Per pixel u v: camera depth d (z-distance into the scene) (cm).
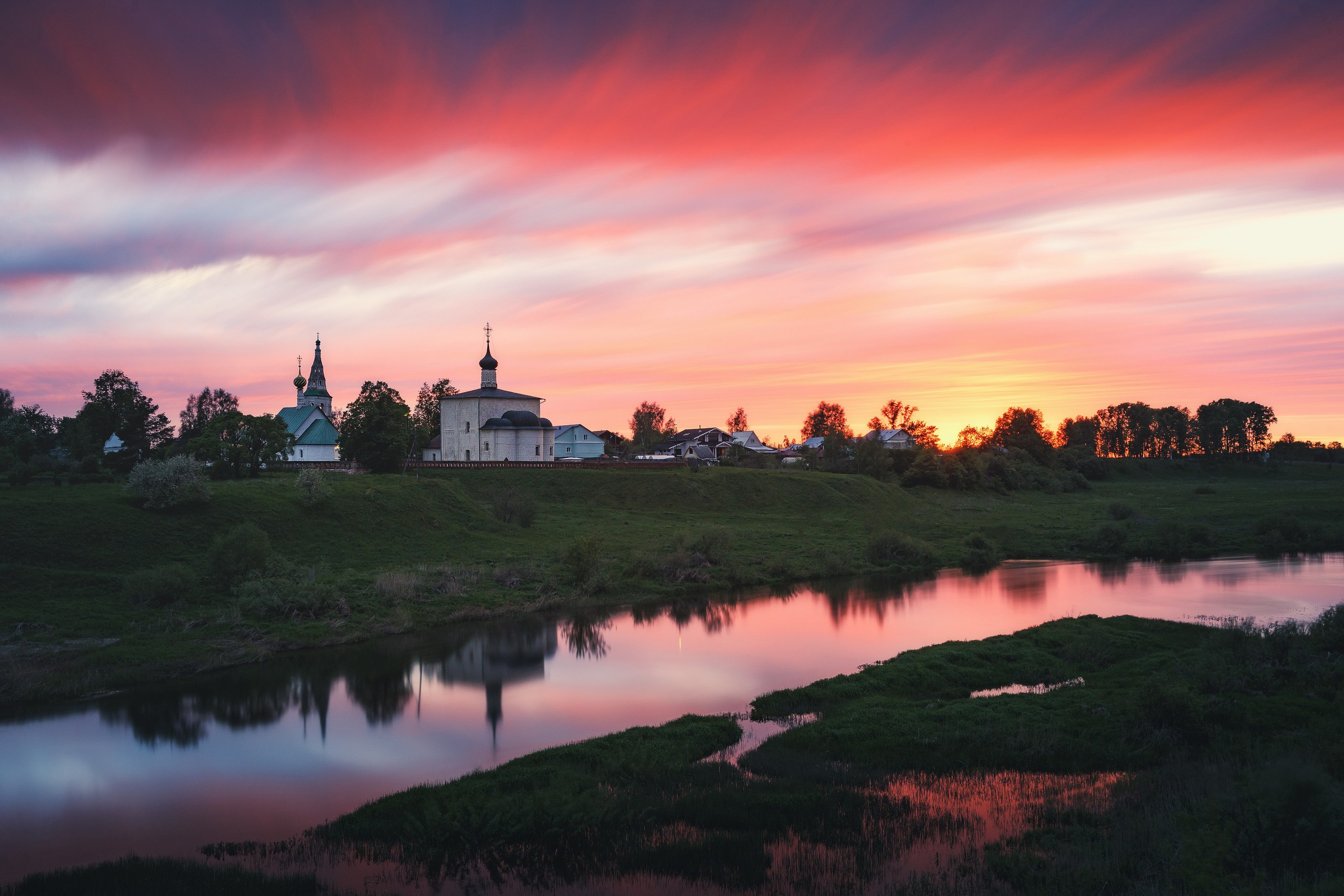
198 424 16550
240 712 3438
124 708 3478
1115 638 4238
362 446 9419
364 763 2900
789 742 2961
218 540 5038
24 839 2356
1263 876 1772
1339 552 7650
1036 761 2728
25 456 8906
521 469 10338
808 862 2120
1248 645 3662
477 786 2575
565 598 5650
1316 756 2434
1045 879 1948
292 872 2134
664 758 2792
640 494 9862
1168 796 2328
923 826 2303
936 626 4962
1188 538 8006
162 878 2084
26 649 3881
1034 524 9606
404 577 5397
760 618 5222
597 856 2180
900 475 13412
